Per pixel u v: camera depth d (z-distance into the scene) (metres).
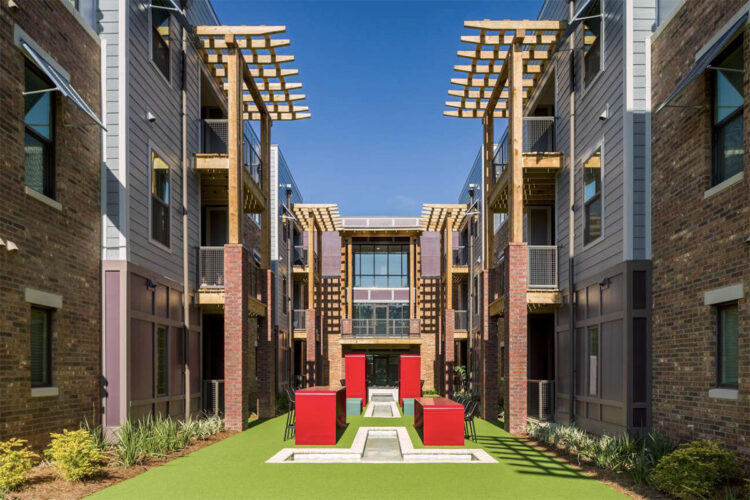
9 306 7.72
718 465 6.79
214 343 16.72
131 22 10.87
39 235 8.47
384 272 34.78
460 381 26.97
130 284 10.51
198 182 14.63
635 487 7.25
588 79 12.49
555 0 14.92
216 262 15.47
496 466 8.65
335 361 33.03
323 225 29.66
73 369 9.32
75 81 9.63
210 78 15.66
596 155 11.85
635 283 10.01
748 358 7.18
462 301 30.33
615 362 10.62
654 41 10.10
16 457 6.91
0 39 7.64
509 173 13.52
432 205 25.39
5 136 7.71
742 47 7.78
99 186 10.36
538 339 17.05
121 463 8.59
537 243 16.53
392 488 7.18
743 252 7.37
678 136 9.15
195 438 11.35
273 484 7.39
